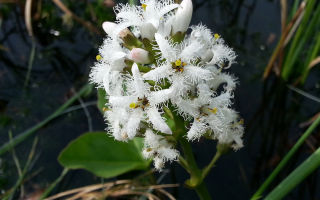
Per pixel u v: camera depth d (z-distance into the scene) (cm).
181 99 16
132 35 17
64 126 27
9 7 36
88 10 34
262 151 25
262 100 28
